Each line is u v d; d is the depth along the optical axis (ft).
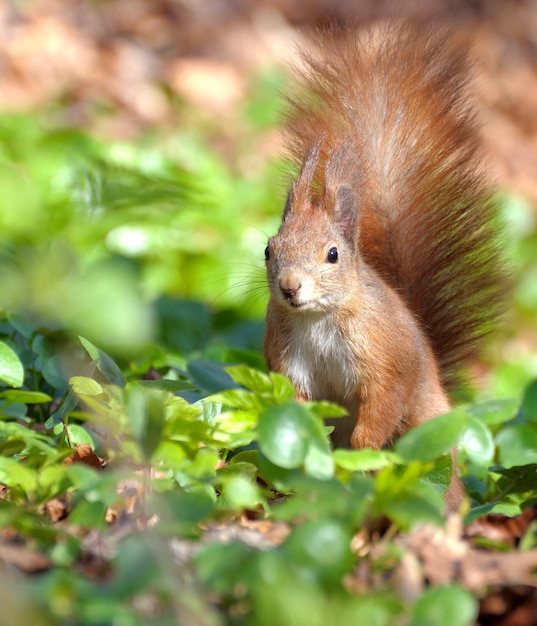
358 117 35.17
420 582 18.97
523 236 64.08
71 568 18.97
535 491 27.35
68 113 67.67
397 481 20.38
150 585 16.75
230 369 23.63
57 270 37.60
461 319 35.12
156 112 70.74
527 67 83.20
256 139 70.08
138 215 53.36
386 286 32.22
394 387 30.68
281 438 20.92
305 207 30.89
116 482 19.79
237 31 79.87
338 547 17.60
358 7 81.25
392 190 34.96
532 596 18.99
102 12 77.87
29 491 22.52
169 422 22.56
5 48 71.20
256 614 16.25
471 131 35.73
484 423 28.04
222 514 21.04
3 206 48.75
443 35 36.40
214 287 53.72
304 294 29.22
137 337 32.65
